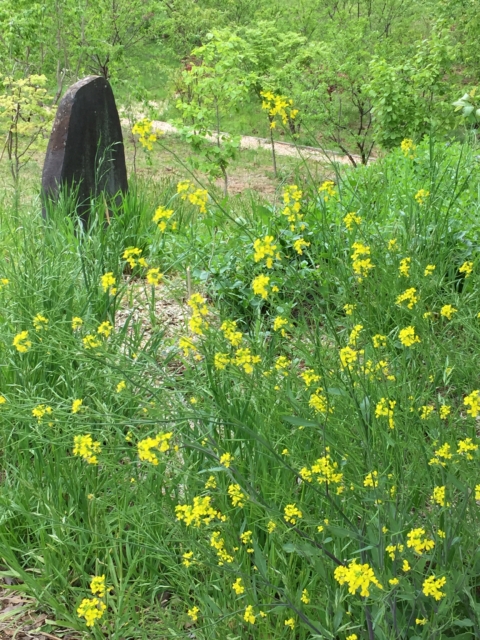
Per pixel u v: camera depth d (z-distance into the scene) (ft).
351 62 46.98
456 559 7.00
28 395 10.34
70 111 21.06
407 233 13.37
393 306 11.45
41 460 10.02
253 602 7.61
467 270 11.46
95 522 9.21
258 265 14.49
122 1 56.65
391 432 7.51
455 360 9.75
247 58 41.04
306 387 8.21
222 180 47.16
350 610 7.36
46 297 12.39
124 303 15.58
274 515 7.46
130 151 53.57
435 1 55.47
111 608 8.52
